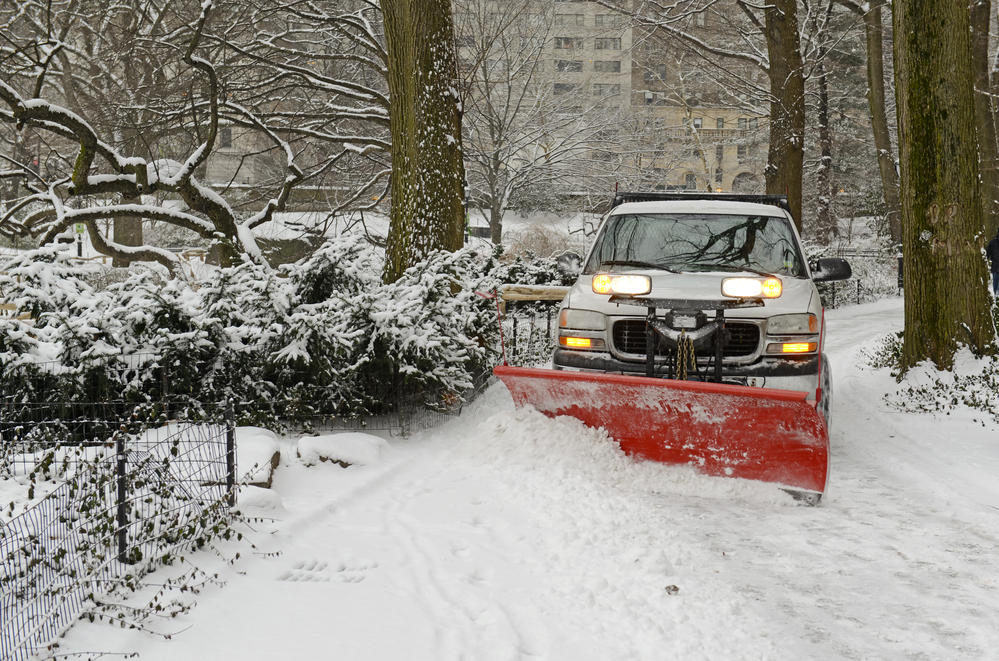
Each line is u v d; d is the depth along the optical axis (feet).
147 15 67.05
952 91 31.65
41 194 51.93
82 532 13.79
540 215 128.47
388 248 33.37
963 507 18.84
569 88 119.85
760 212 26.00
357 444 22.56
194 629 11.94
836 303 87.66
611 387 20.27
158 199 86.53
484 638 11.81
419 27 32.48
